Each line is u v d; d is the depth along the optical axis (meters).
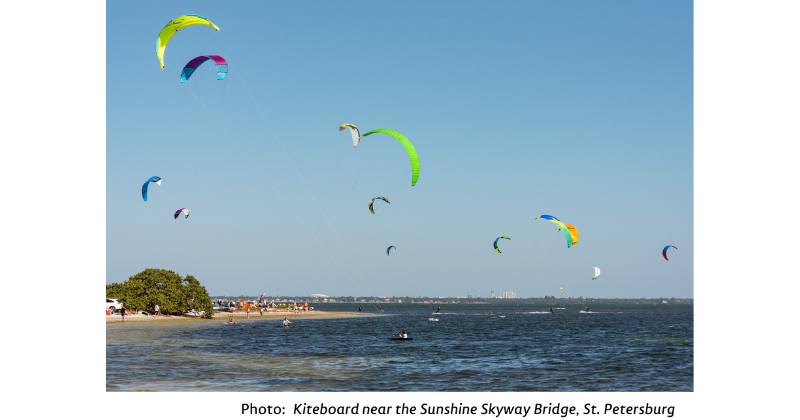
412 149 40.50
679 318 140.25
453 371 35.59
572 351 49.38
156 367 34.28
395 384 30.36
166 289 82.62
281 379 31.09
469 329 86.69
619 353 47.78
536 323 111.56
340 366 36.84
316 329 77.69
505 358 43.25
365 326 88.88
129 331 61.19
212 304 88.94
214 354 41.75
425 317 146.12
